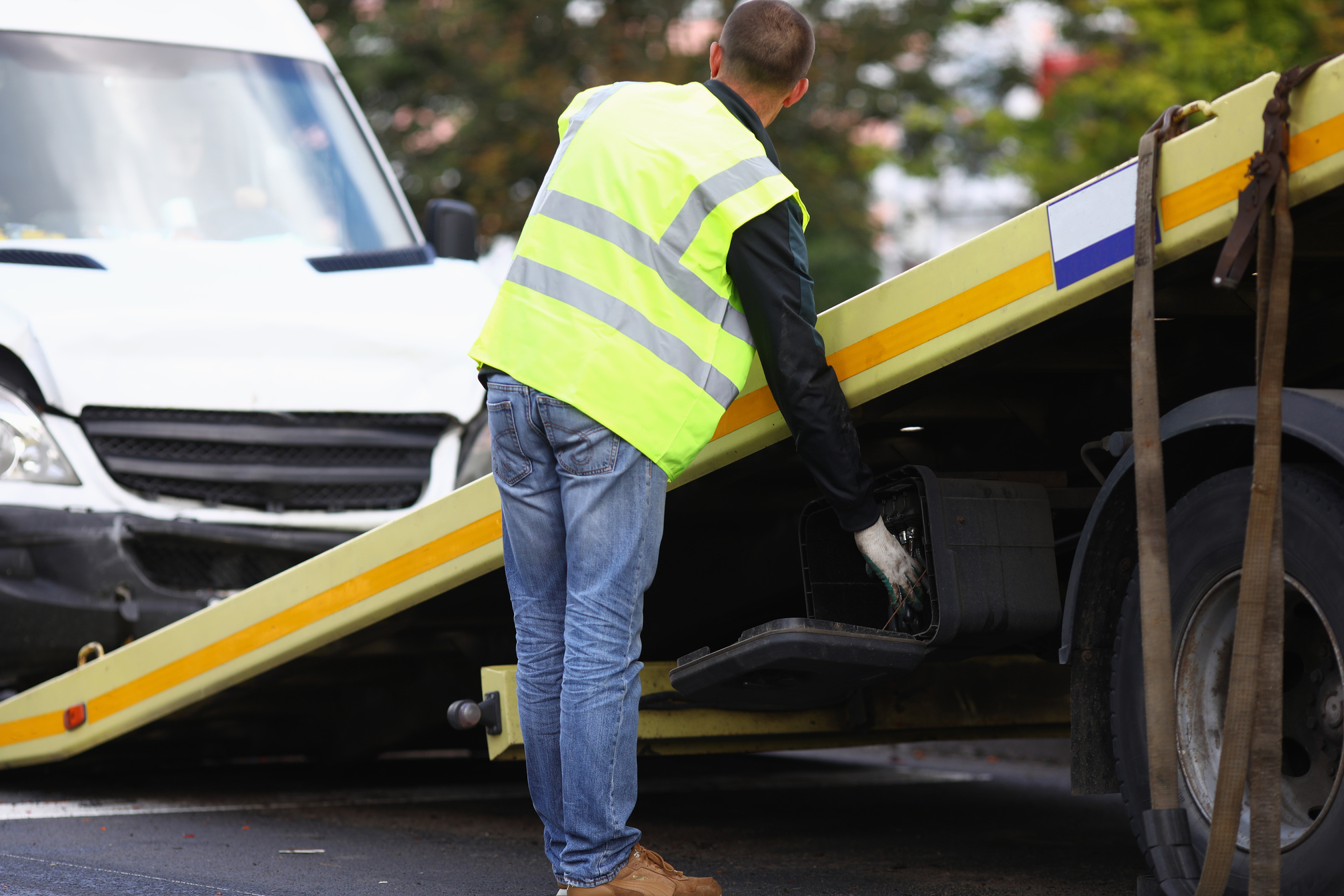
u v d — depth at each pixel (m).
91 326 10.31
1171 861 5.28
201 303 10.84
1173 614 5.60
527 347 5.58
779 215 5.54
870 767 11.67
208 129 12.34
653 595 8.34
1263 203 4.75
